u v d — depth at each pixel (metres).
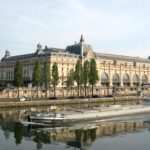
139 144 76.50
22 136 82.81
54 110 119.88
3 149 70.06
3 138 80.12
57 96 188.38
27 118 102.94
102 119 116.06
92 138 82.75
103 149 71.81
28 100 153.75
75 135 86.06
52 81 183.25
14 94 169.25
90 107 129.75
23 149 70.62
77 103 167.38
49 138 81.69
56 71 181.38
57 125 100.19
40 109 133.00
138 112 132.25
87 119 110.31
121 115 124.25
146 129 96.25
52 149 71.38
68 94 197.00
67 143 77.12
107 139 81.81
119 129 95.88
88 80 190.62
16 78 163.62
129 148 72.75
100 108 123.06
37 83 180.00
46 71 184.00
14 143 75.56
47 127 97.19
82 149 71.62
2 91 164.62
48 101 154.88
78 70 186.62
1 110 129.62
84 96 189.50
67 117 103.06
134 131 92.88
